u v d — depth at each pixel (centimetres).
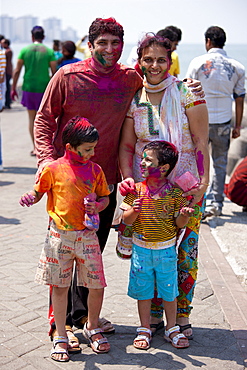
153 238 331
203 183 337
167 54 327
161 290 339
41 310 386
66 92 328
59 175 314
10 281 436
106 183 330
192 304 407
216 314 391
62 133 317
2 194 723
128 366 317
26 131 1356
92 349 336
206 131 340
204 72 623
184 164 341
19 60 982
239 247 551
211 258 511
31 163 941
